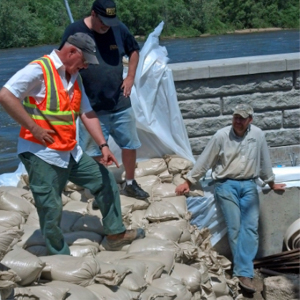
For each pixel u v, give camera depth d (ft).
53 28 154.61
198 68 22.15
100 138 13.91
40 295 10.39
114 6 15.65
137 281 11.94
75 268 11.43
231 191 18.12
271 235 19.69
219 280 15.60
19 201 16.15
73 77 12.93
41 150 12.65
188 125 22.77
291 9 179.32
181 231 15.76
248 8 176.14
